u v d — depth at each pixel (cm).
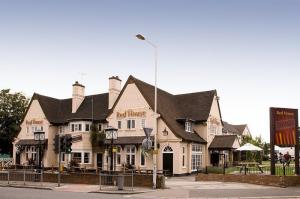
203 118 4609
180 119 4366
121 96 4412
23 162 5112
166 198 2039
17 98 5853
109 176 2741
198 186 2692
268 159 7488
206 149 4572
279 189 2452
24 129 5212
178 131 4103
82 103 5122
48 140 4956
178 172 3934
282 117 2767
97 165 4569
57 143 2711
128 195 2191
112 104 4678
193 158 4303
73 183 2930
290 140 2773
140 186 2658
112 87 4719
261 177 2773
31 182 2978
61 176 2984
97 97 5078
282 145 2761
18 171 3094
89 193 2300
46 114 5072
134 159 4197
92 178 2866
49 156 4934
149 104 4181
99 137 4522
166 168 3994
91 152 4612
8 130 5688
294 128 2784
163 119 4094
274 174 2736
